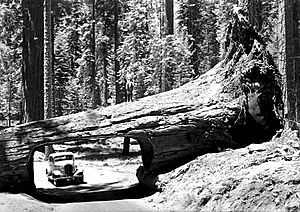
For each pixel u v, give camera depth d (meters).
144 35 49.59
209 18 60.50
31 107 35.81
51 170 28.55
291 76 18.94
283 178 12.77
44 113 34.62
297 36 29.97
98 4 53.28
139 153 40.84
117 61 53.84
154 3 54.91
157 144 19.61
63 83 67.19
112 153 41.97
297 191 11.93
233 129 19.95
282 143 17.03
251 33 20.08
